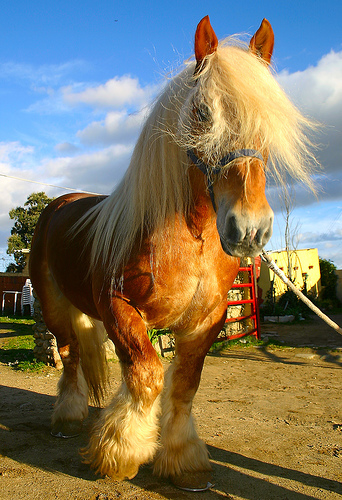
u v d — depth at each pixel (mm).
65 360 2814
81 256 2287
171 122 1833
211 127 1520
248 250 1462
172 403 2072
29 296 14883
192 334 2055
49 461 2227
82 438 2588
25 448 2410
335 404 3715
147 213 1842
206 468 2037
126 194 1988
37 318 5426
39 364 5156
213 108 1499
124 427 1688
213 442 2623
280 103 1560
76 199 3064
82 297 2336
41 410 3291
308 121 1786
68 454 2328
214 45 1665
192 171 1810
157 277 1788
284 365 5773
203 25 1650
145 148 1900
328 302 18328
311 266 19188
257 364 5836
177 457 1982
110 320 1815
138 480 2008
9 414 3146
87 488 1913
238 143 1503
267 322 11938
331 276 20969
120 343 1756
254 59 1644
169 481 2000
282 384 4578
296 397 3971
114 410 1751
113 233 1973
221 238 1509
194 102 1622
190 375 2059
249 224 1416
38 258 2943
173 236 1807
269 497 1897
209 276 1903
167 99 1872
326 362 6012
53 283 2863
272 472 2188
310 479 2115
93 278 2029
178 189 1818
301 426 3037
